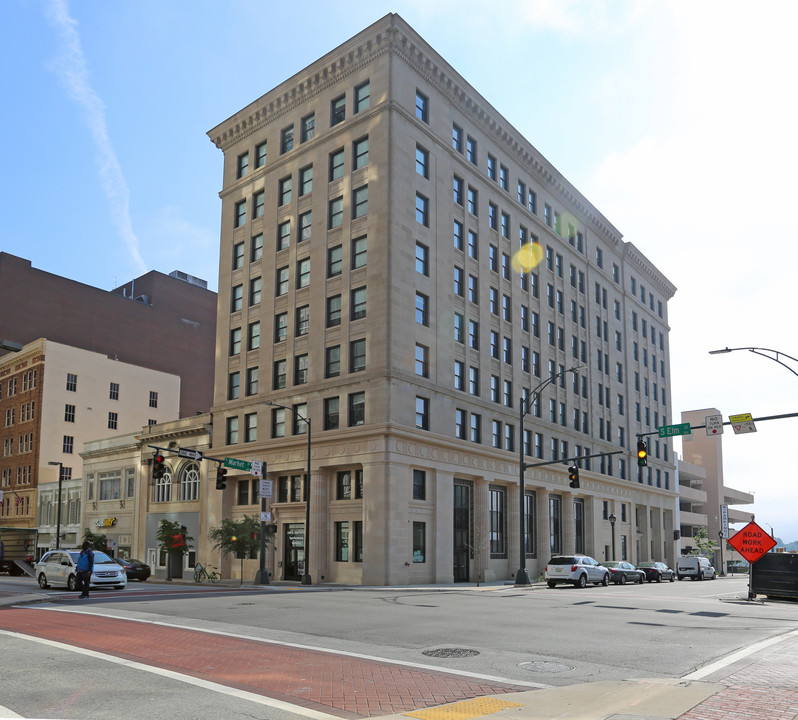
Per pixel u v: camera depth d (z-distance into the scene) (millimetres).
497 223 54594
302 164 50344
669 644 14688
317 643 14438
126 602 24391
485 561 48281
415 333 44625
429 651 13508
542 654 13297
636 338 77250
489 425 50406
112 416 80562
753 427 32500
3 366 81375
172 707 8852
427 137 47781
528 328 57250
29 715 8438
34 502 72938
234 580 44625
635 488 71688
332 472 45188
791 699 9344
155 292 93688
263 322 51094
